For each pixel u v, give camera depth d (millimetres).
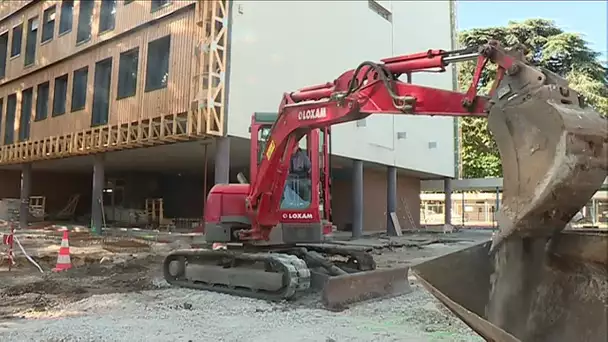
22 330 5594
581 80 33125
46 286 8625
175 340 5250
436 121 27469
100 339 5262
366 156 21312
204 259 8664
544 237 3398
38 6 23469
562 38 34344
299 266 7480
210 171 26719
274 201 7984
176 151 19156
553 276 3396
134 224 24281
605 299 3176
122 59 18281
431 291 3559
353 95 6172
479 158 38656
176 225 23594
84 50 19984
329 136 8930
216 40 14781
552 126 3139
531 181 3205
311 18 18500
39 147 22062
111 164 24391
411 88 5543
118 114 17938
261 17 16281
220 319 6211
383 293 7703
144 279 9406
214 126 14625
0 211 24500
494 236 3439
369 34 21781
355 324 6031
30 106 23641
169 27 16297
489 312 3543
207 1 14992
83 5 20625
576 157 3025
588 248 3201
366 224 25938
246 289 7840
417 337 5477
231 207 8523
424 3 26234
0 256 12398
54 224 24547
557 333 3303
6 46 26062
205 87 14703
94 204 19406
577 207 3199
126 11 18109
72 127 20375
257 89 15969
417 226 29141
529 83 3506
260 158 8172
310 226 8352
